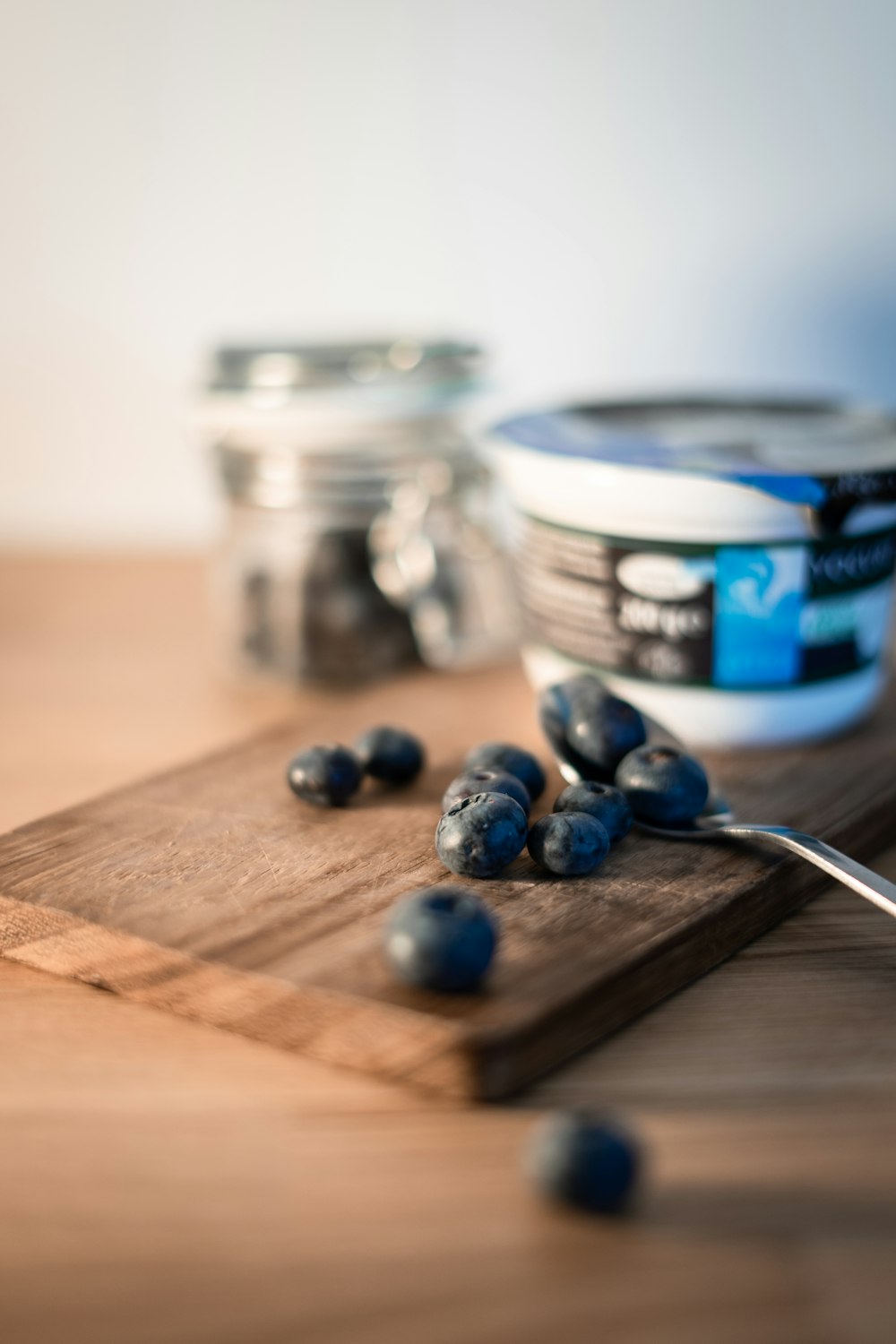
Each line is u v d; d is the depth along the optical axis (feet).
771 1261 1.08
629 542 1.49
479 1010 1.19
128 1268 1.08
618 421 1.66
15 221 2.16
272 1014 1.22
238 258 2.12
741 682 1.51
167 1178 1.13
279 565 1.73
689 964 1.28
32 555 2.25
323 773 1.43
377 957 1.24
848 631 1.52
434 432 1.71
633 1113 1.17
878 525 1.49
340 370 1.67
